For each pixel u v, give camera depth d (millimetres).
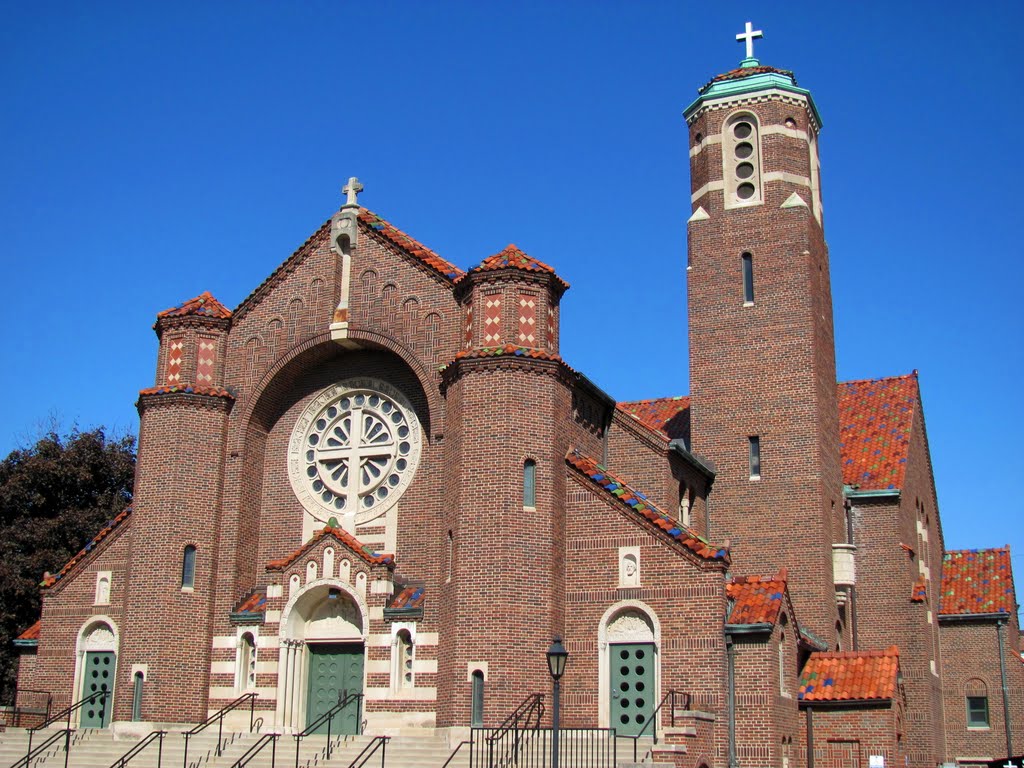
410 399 40469
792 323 44938
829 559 43031
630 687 34594
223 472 41125
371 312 40562
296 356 41344
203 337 42094
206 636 39281
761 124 47562
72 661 41969
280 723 37188
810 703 36281
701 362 45938
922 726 44500
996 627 50562
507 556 34531
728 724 33406
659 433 41000
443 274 39531
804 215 46062
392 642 36625
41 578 57906
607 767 30656
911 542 48156
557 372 36719
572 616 35625
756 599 35375
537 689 33969
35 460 61781
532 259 37938
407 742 34031
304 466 41594
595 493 36312
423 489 39250
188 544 39781
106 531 42750
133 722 37938
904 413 51344
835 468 45875
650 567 35094
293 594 38156
